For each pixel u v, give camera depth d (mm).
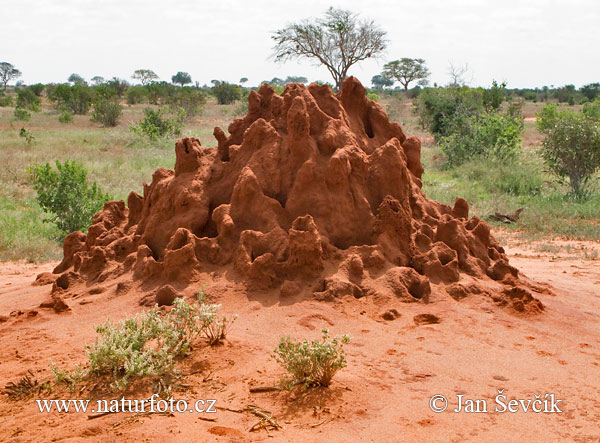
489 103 35031
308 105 7691
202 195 7375
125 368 4453
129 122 39500
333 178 7027
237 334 5316
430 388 4324
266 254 6395
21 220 13836
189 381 4441
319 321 5617
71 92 51000
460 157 22453
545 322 5980
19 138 27328
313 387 4242
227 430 3652
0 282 8953
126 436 3592
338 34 37625
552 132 17688
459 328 5598
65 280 7172
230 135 8195
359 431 3662
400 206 7109
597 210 15414
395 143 7773
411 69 71375
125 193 16812
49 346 5277
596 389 4375
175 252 6500
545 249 11992
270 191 7238
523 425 3781
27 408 4094
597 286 8344
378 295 6152
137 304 6172
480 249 7625
